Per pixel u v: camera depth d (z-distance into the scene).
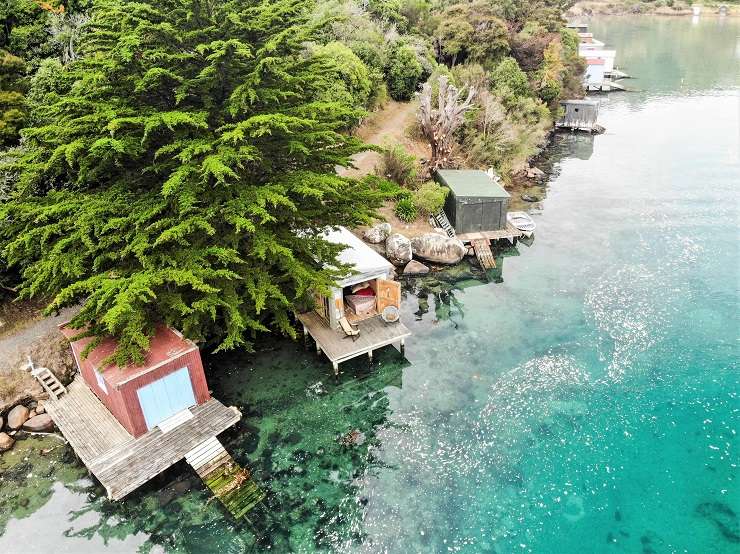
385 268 28.91
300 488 21.95
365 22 60.38
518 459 23.22
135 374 21.30
